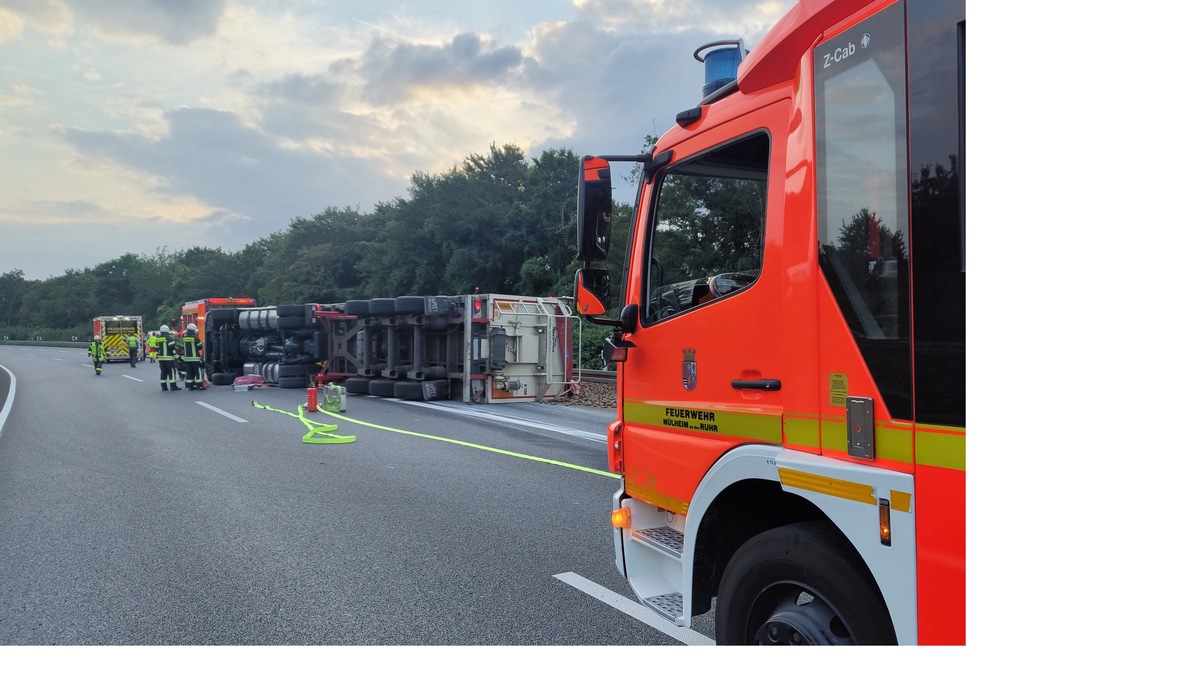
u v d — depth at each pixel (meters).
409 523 5.98
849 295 2.12
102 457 9.05
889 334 1.98
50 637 3.82
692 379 2.89
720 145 2.81
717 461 2.71
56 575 4.77
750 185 2.75
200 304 25.77
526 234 36.06
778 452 2.38
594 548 5.31
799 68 2.40
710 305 2.79
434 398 15.91
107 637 3.82
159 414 13.70
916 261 1.91
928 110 1.89
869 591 2.10
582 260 3.09
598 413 13.67
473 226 36.22
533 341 15.77
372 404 15.31
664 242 3.15
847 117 2.16
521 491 7.13
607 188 3.10
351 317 18.52
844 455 2.12
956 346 1.79
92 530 5.80
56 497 6.92
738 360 2.63
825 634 2.26
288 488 7.28
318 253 50.66
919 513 1.87
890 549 1.94
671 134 3.12
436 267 38.81
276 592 4.45
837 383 2.16
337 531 5.75
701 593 2.87
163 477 7.83
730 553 2.88
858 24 2.13
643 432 3.24
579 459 8.84
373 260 43.78
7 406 15.37
